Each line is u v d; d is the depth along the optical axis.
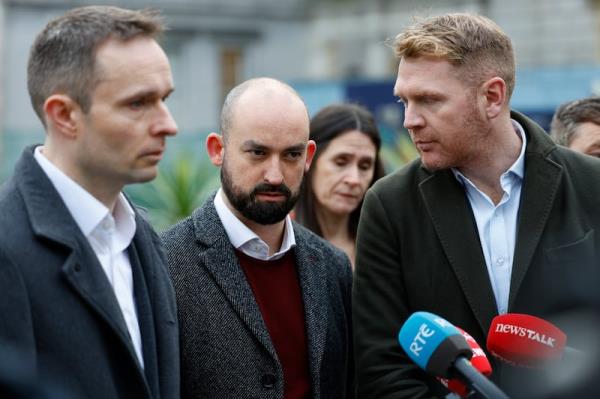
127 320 2.59
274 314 3.21
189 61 26.75
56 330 2.37
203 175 11.91
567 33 20.61
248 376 3.09
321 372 3.28
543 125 11.16
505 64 3.13
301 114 3.13
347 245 4.45
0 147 21.16
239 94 3.17
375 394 3.14
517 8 21.12
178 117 26.70
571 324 1.95
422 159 3.17
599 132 4.14
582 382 1.81
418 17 3.27
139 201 11.87
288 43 27.33
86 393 2.39
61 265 2.41
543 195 3.15
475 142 3.12
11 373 1.56
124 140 2.45
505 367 3.02
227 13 26.91
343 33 25.92
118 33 2.45
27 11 23.69
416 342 2.59
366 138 4.39
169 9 26.27
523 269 3.09
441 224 3.19
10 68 23.64
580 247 3.10
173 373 2.65
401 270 3.25
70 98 2.44
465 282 3.13
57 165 2.51
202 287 3.15
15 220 2.41
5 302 2.32
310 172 4.42
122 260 2.65
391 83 12.53
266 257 3.23
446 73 3.05
